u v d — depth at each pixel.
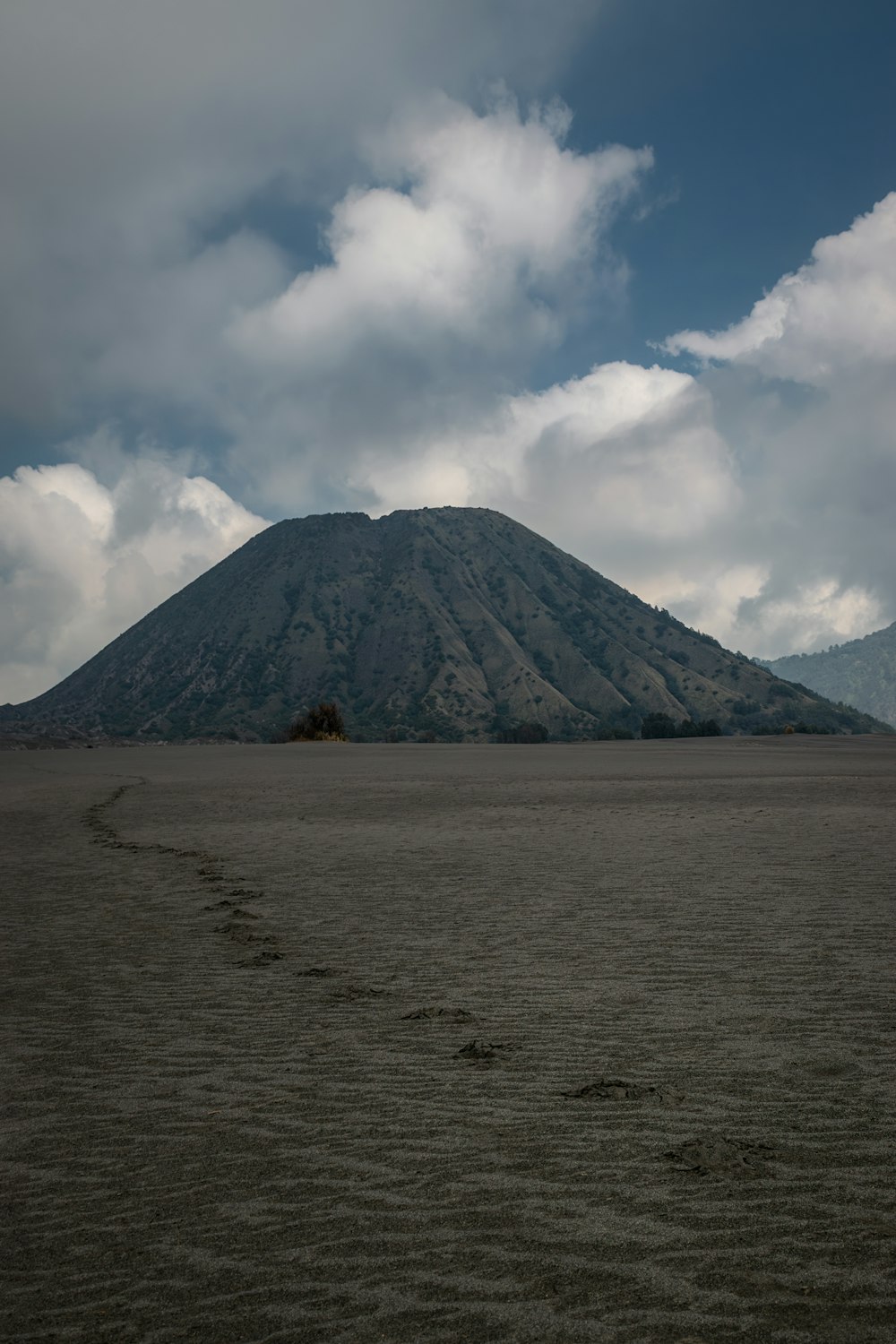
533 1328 3.23
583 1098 5.23
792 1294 3.37
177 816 23.50
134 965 8.77
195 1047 6.43
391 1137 4.82
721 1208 3.97
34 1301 3.53
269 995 7.63
